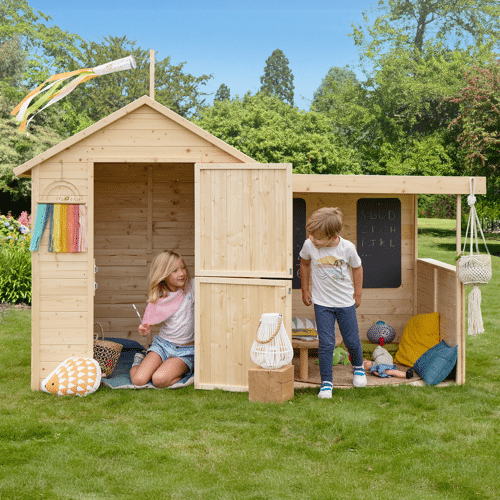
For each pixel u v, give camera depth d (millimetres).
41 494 3176
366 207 6977
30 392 5230
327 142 25000
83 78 5953
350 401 4926
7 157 23109
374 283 6992
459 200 5535
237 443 3961
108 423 4371
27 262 10719
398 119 27984
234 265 5301
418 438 4035
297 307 6957
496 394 5148
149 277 5566
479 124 19375
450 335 5719
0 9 31422
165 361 5488
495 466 3570
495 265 16062
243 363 5281
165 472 3486
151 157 5375
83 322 5426
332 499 3131
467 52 28500
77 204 5406
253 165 5250
